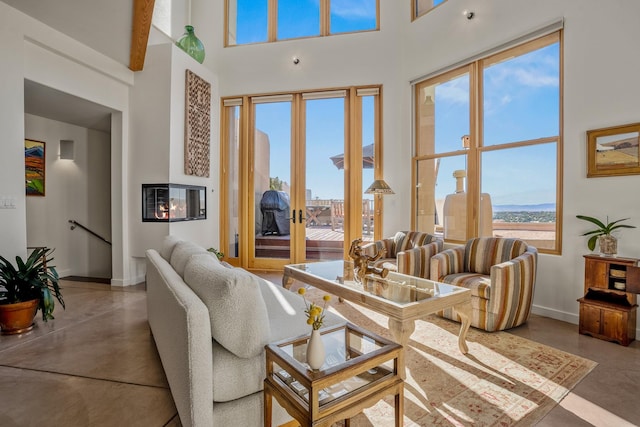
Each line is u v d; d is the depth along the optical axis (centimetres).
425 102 470
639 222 272
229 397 140
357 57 508
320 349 127
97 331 282
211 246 533
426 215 468
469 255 346
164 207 436
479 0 389
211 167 534
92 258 537
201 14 565
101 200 545
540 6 334
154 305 233
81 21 357
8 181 302
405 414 170
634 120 274
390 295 229
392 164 495
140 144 442
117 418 167
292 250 537
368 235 513
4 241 299
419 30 465
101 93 407
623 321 254
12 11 305
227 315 139
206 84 510
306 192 534
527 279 289
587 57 301
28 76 327
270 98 538
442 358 233
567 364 224
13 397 185
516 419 167
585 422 165
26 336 271
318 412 117
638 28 272
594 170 297
